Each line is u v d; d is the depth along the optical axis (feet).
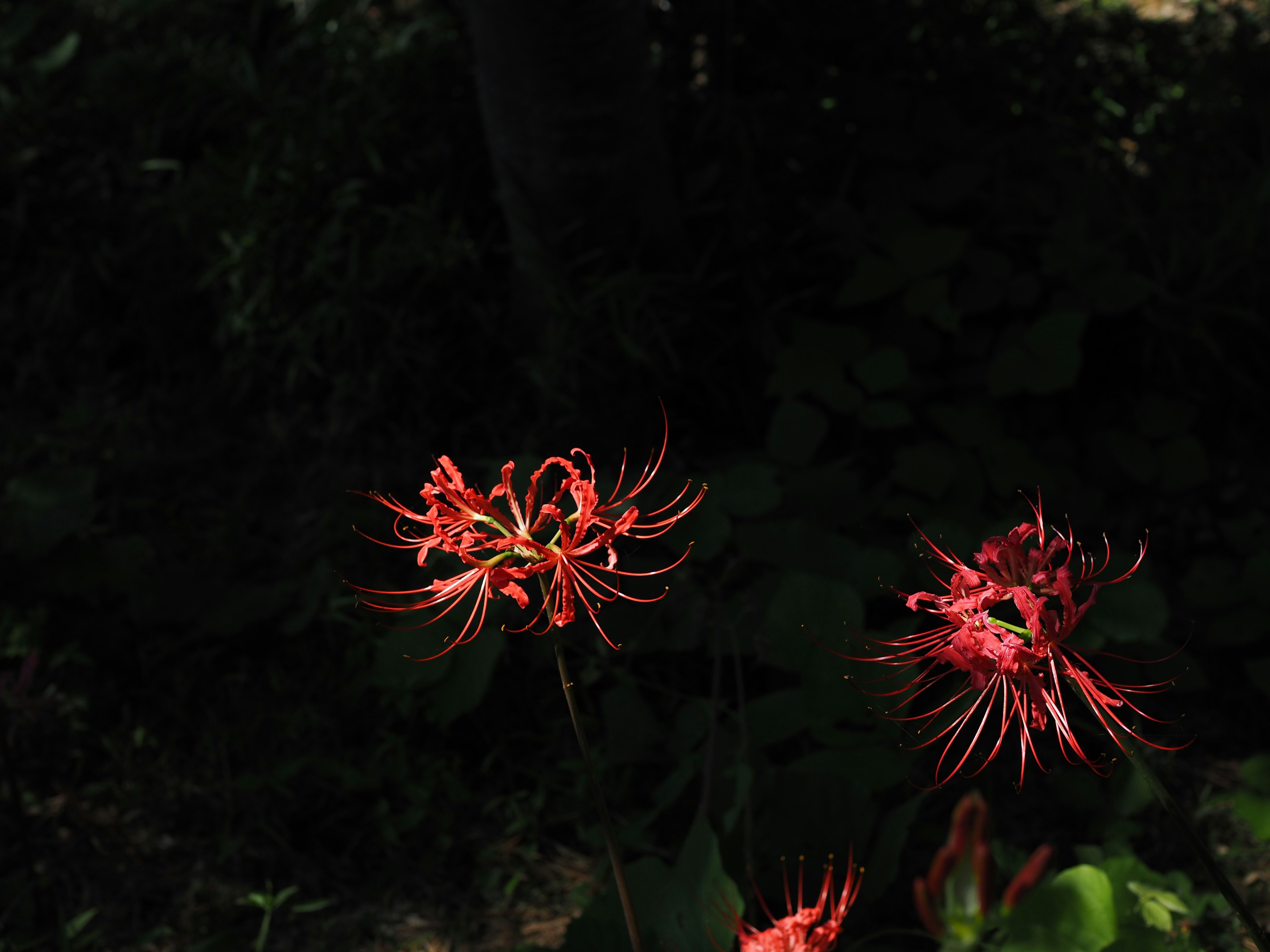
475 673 8.25
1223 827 7.99
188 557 10.27
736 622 8.36
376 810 8.18
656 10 12.53
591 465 3.93
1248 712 8.94
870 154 11.73
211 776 8.52
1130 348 11.34
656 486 9.27
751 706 7.73
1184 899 6.93
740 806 6.75
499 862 8.03
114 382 11.79
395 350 10.89
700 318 10.93
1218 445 11.04
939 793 8.23
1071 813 8.07
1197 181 12.31
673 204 11.07
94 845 8.09
